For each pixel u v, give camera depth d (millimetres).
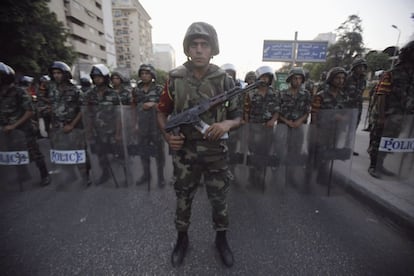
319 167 2609
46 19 11711
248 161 2752
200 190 2793
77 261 1636
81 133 2715
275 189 2762
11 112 2625
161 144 2811
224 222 1646
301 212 2289
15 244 1819
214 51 1496
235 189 2818
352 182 2697
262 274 1517
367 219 2158
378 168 2502
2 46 10039
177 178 1609
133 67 67562
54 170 2752
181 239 1703
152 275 1514
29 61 10453
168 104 1616
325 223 2098
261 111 2912
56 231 1987
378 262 1612
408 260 1631
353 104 3561
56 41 12320
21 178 2777
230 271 1544
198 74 1511
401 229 1995
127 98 3623
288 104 2928
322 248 1762
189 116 1407
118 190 2801
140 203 2479
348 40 28422
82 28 34781
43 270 1557
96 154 2822
